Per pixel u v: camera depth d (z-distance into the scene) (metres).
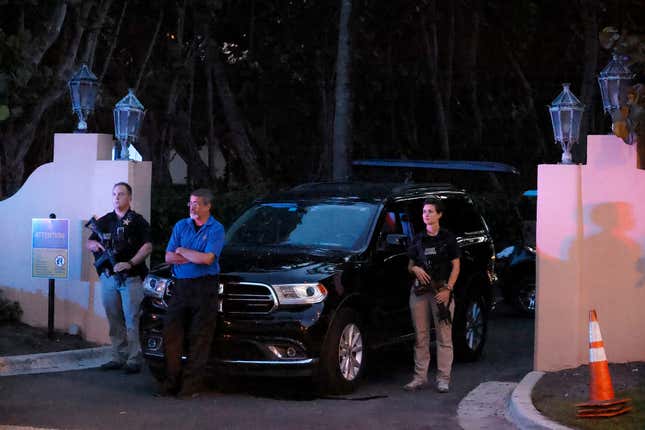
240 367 9.51
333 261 10.05
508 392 9.87
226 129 30.80
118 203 10.98
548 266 10.24
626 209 10.02
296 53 27.59
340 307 9.72
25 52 13.37
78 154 12.69
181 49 24.89
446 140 31.17
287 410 8.98
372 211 10.99
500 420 8.67
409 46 31.08
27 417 8.56
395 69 31.09
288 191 11.94
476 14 32.78
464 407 9.24
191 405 9.17
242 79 29.12
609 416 7.97
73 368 11.30
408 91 32.41
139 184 12.39
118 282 10.92
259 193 16.06
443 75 32.88
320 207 11.26
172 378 9.66
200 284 9.44
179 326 9.57
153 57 25.39
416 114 33.44
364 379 10.91
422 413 8.96
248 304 9.59
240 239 11.12
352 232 10.77
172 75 25.53
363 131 31.98
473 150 33.78
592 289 10.13
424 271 10.02
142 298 10.99
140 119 12.58
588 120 27.67
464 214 12.88
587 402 8.22
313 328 9.40
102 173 12.44
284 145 30.78
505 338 14.59
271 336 9.41
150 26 24.36
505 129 35.88
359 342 10.09
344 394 9.83
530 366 11.96
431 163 20.97
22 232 13.08
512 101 36.34
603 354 8.29
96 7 18.41
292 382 10.50
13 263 13.15
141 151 26.73
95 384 10.20
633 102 9.20
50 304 12.25
